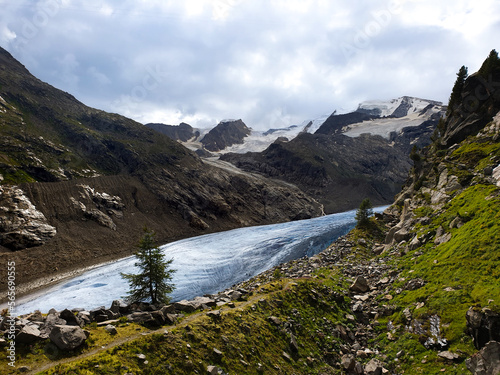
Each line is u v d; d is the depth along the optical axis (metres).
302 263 62.12
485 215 35.94
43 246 87.94
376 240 74.56
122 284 73.12
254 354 22.45
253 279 61.53
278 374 21.62
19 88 186.88
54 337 17.58
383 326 29.19
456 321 23.50
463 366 19.62
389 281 38.25
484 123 74.00
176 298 64.56
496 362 17.69
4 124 143.00
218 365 20.11
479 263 28.89
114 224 115.75
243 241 120.94
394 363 23.39
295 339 25.94
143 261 34.41
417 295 29.94
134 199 141.12
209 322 23.72
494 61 76.25
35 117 172.38
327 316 31.22
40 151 140.00
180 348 19.97
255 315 27.16
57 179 127.00
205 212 159.50
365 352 25.95
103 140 181.62
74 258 88.88
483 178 50.03
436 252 37.94
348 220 156.50
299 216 195.38
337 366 24.41
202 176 190.50
